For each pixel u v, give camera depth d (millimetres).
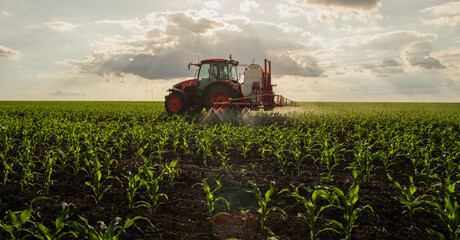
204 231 3332
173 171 4742
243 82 14727
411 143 6410
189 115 15258
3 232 3141
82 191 4449
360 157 5125
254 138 8781
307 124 12891
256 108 14891
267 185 4945
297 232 3307
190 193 4535
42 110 21266
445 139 9062
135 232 3268
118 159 6641
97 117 16531
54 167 5672
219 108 13688
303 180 5266
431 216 3678
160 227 3400
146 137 8195
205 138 7707
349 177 5449
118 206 3941
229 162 6664
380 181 5199
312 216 3127
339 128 12180
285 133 8359
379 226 3441
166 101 15781
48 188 4363
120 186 4719
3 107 24344
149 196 4293
